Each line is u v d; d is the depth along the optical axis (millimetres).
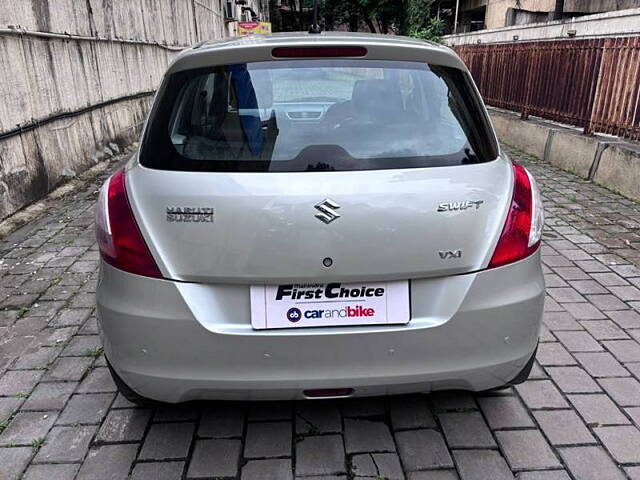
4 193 5473
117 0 9352
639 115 6652
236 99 2273
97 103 8195
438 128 2299
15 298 3910
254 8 37875
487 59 11094
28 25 6070
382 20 30891
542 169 7758
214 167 2109
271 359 2066
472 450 2430
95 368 3043
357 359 2086
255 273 2012
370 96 2324
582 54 7691
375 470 2324
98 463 2363
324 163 2115
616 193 6523
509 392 2818
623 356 3139
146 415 2658
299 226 1985
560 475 2291
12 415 2664
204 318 2039
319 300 2053
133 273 2080
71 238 5129
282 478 2285
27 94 5996
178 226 2020
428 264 2051
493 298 2117
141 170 2201
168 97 2314
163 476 2291
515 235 2160
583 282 4137
